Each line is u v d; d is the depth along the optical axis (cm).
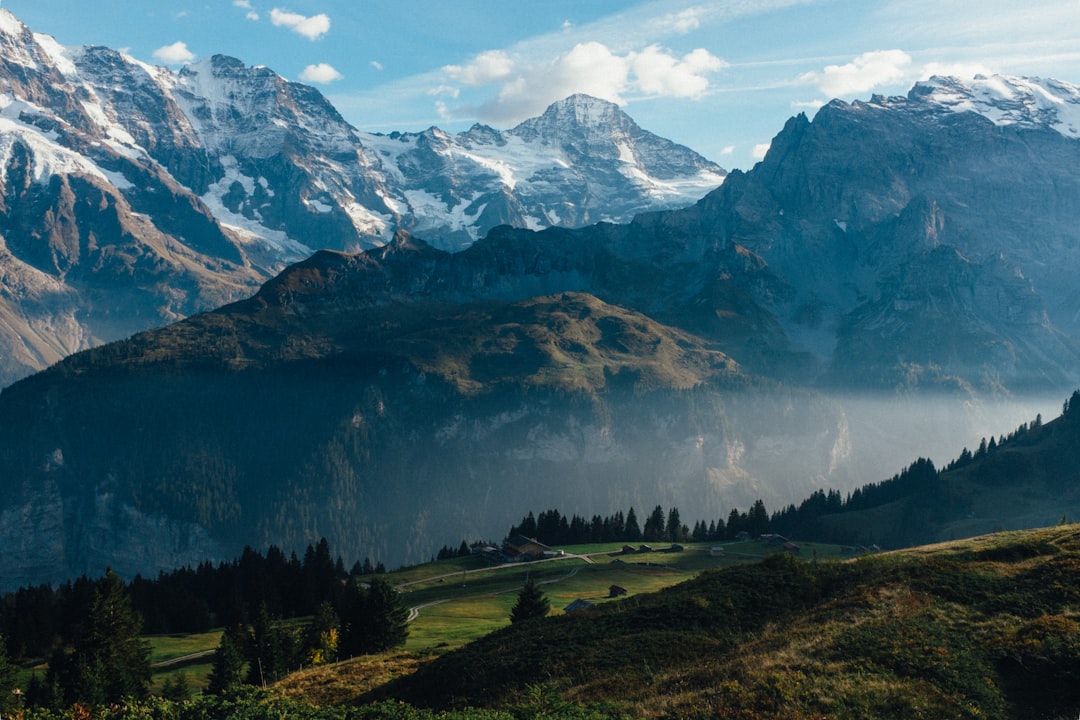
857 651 4928
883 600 5797
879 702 4334
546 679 5800
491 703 5691
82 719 6106
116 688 9069
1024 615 5269
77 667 8994
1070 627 4872
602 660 5853
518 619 9938
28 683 10900
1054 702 4334
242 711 5359
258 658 9962
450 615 12812
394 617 10062
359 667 8262
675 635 6116
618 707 4797
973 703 4331
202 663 11575
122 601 9888
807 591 6681
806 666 4806
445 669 6612
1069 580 5616
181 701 5819
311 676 8156
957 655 4766
